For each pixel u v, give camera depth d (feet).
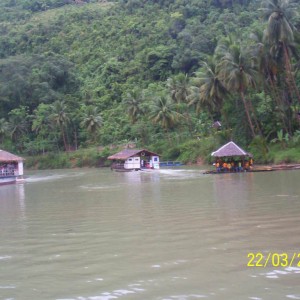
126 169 187.01
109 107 307.78
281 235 36.19
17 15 516.73
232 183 90.58
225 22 334.85
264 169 127.34
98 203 67.31
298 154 144.56
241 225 41.39
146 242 36.27
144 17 396.98
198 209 53.93
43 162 270.26
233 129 184.03
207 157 191.31
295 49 151.23
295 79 171.42
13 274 28.63
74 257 32.45
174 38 355.56
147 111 248.73
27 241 39.50
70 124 289.74
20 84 312.91
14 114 296.30
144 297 23.15
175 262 29.55
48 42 408.87
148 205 61.05
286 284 24.09
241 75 147.54
